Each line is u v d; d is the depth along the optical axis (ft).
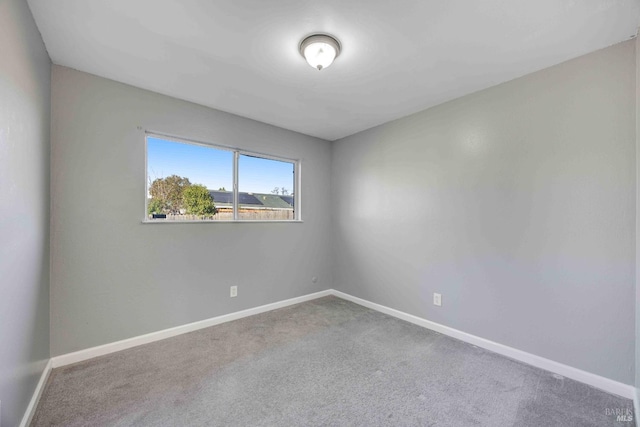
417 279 9.67
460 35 5.66
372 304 11.28
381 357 7.38
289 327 9.37
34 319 5.47
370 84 7.72
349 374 6.60
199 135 9.13
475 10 4.97
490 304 7.80
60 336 6.84
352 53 6.28
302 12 5.07
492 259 7.77
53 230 6.74
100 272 7.41
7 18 4.02
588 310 6.21
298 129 11.66
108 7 4.93
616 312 5.87
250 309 10.48
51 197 6.70
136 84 7.81
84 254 7.19
